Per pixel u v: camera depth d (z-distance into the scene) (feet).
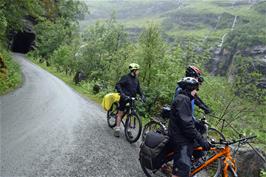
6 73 56.95
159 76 46.26
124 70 63.82
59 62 152.76
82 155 21.74
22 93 47.39
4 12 75.15
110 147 24.79
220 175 18.12
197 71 20.29
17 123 27.71
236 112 45.78
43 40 220.02
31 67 124.57
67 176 17.78
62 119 32.68
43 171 17.90
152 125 26.21
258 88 45.44
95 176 18.53
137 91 28.71
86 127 30.50
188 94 16.71
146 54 49.08
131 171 20.42
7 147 20.86
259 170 23.99
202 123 22.29
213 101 45.11
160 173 19.57
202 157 18.76
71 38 228.43
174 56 49.06
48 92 55.57
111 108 32.27
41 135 25.00
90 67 109.81
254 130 42.16
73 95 58.90
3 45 109.70
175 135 16.61
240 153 24.18
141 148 19.15
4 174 16.76
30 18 220.43
